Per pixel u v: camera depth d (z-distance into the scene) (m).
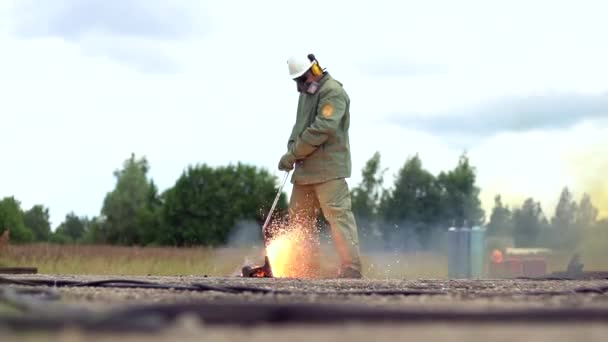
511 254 27.11
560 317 5.59
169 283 11.18
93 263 23.73
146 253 27.39
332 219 17.31
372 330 5.24
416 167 54.62
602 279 15.66
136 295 9.02
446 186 55.22
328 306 5.64
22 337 4.82
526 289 10.94
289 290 10.26
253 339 4.91
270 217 17.81
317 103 17.31
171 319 5.46
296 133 17.53
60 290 9.97
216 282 12.63
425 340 4.85
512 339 4.88
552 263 27.31
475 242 24.50
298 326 5.42
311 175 17.39
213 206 62.06
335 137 17.34
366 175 54.91
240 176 62.44
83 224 68.81
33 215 61.28
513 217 32.81
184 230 62.50
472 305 7.44
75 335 4.90
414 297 9.05
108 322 5.05
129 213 65.38
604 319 5.60
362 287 11.37
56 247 28.45
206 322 5.47
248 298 8.73
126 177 65.50
